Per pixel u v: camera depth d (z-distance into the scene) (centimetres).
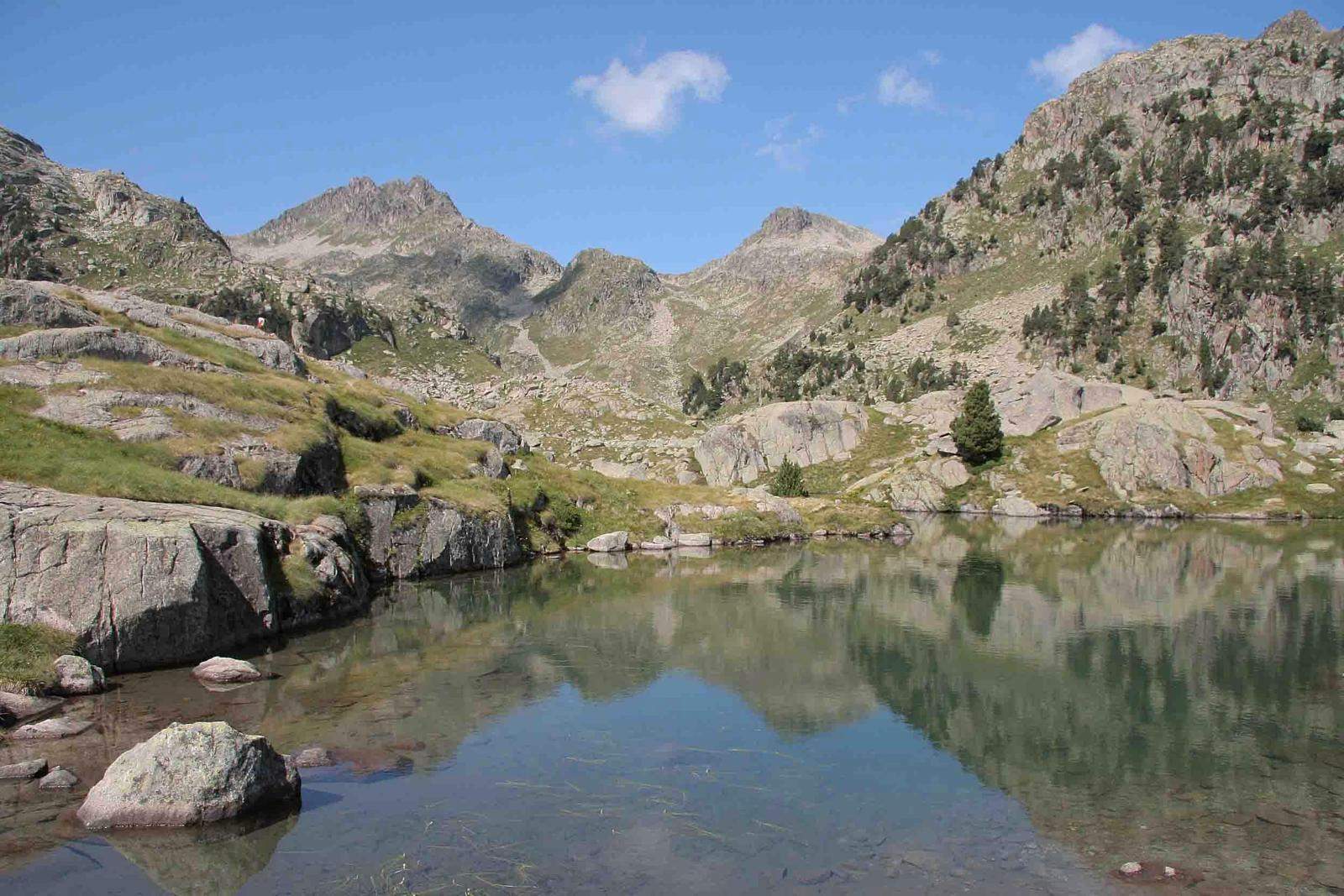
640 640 3231
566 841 1503
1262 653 3069
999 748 2064
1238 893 1365
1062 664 2909
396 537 4644
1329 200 18775
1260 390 16100
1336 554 6028
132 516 2694
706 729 2177
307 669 2672
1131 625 3575
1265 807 1722
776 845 1512
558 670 2753
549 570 5197
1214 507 9131
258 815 1584
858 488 10519
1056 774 1895
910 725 2242
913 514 9712
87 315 4322
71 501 2688
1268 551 6244
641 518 6800
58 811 1547
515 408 14575
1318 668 2861
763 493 7650
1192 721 2295
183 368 4366
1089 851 1514
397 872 1370
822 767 1922
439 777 1800
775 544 6844
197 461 3553
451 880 1348
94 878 1326
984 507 9731
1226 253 18338
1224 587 4569
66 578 2445
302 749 1925
